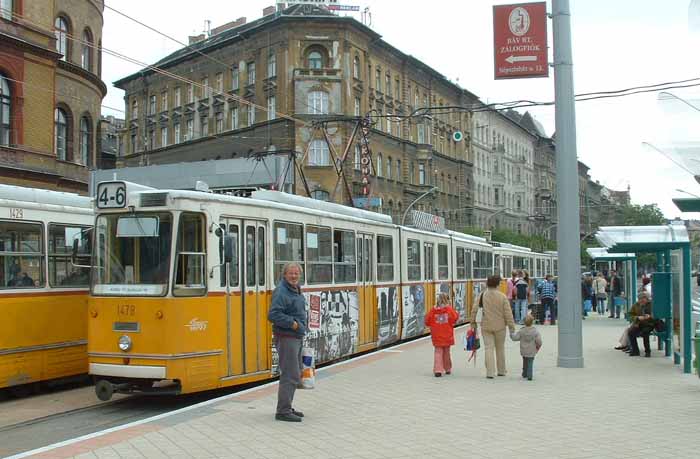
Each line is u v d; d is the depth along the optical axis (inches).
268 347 485.7
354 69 2143.2
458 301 1016.9
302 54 2070.6
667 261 684.1
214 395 489.7
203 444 306.5
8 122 1118.4
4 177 1096.2
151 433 326.6
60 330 493.0
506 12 562.3
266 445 305.3
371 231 689.6
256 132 2139.5
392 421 356.2
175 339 415.2
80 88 1286.9
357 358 615.5
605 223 4517.7
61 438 357.4
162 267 421.4
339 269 611.8
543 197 4010.8
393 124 2394.2
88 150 1327.5
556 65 576.4
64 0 1244.5
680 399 417.7
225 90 2290.8
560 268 566.9
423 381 489.1
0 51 1088.8
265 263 490.0
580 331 562.3
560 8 576.1
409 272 801.6
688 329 530.9
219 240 441.1
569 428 340.2
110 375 424.2
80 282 514.9
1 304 449.4
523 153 3816.4
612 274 1238.9
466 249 1080.8
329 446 304.2
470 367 565.6
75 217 514.0
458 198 2933.1
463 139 2997.0
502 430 336.2
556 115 575.5
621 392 442.9
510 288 1021.2
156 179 1433.3
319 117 2037.4
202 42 2422.5
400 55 2421.3
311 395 431.5
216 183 1375.5
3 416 415.8
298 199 573.6
